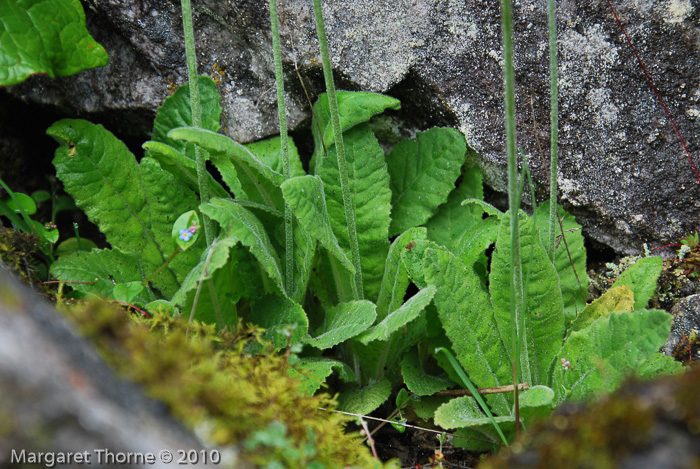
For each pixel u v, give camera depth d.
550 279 0.90
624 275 0.93
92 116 1.00
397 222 0.97
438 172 0.97
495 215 0.94
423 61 0.96
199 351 0.80
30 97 0.99
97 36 0.98
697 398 0.74
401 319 0.88
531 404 0.87
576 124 0.96
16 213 0.97
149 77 0.98
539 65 0.96
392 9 0.96
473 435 0.90
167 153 0.92
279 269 0.92
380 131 1.00
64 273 0.92
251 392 0.81
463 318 0.89
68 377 0.66
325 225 0.91
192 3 0.97
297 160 0.97
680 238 0.96
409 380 0.92
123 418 0.68
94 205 0.94
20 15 0.89
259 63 0.98
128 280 0.94
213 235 0.92
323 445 0.82
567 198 0.97
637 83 0.95
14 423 0.64
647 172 0.96
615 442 0.75
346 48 0.97
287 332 0.85
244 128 0.99
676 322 0.93
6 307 0.67
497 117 0.97
